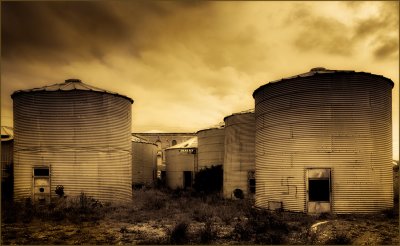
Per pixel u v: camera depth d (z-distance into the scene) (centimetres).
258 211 1944
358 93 1792
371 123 1795
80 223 1650
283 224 1468
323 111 1798
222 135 3384
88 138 2278
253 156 2588
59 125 2261
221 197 2839
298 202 1808
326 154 1770
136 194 3177
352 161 1753
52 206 2072
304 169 1808
